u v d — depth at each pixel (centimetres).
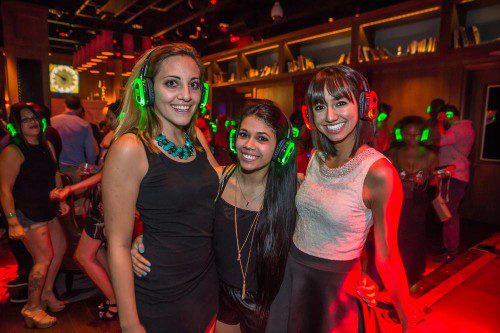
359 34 522
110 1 566
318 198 131
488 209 462
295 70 635
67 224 264
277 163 139
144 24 734
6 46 528
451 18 427
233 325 156
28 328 233
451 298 201
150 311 117
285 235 143
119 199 105
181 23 666
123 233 107
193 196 117
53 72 1106
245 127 132
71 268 268
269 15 593
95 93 1174
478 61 429
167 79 108
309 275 136
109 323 240
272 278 143
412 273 251
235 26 683
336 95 123
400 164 244
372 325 138
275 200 141
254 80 712
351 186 123
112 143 109
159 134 115
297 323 139
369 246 245
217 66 831
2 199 209
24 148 213
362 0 511
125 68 846
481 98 456
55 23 780
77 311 255
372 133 132
